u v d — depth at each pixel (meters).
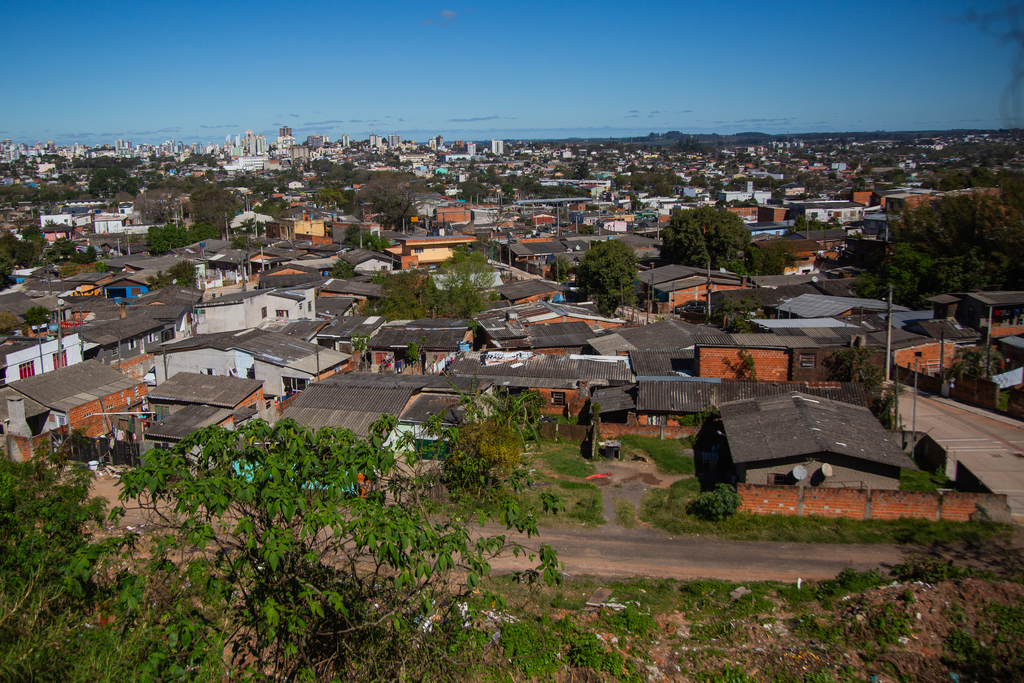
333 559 9.93
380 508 7.42
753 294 41.66
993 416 25.77
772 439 19.00
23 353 27.56
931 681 10.74
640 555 16.03
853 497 17.28
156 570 8.27
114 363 28.70
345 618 6.99
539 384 26.17
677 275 50.09
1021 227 43.97
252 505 7.46
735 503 17.52
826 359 25.59
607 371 27.52
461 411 22.17
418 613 8.19
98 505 12.05
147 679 6.87
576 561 15.73
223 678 7.76
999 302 36.44
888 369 28.61
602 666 11.27
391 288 44.69
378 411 22.52
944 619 12.06
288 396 28.62
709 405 23.69
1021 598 12.30
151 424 24.50
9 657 7.63
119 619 8.48
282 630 7.14
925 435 21.77
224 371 29.06
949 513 17.05
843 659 11.38
